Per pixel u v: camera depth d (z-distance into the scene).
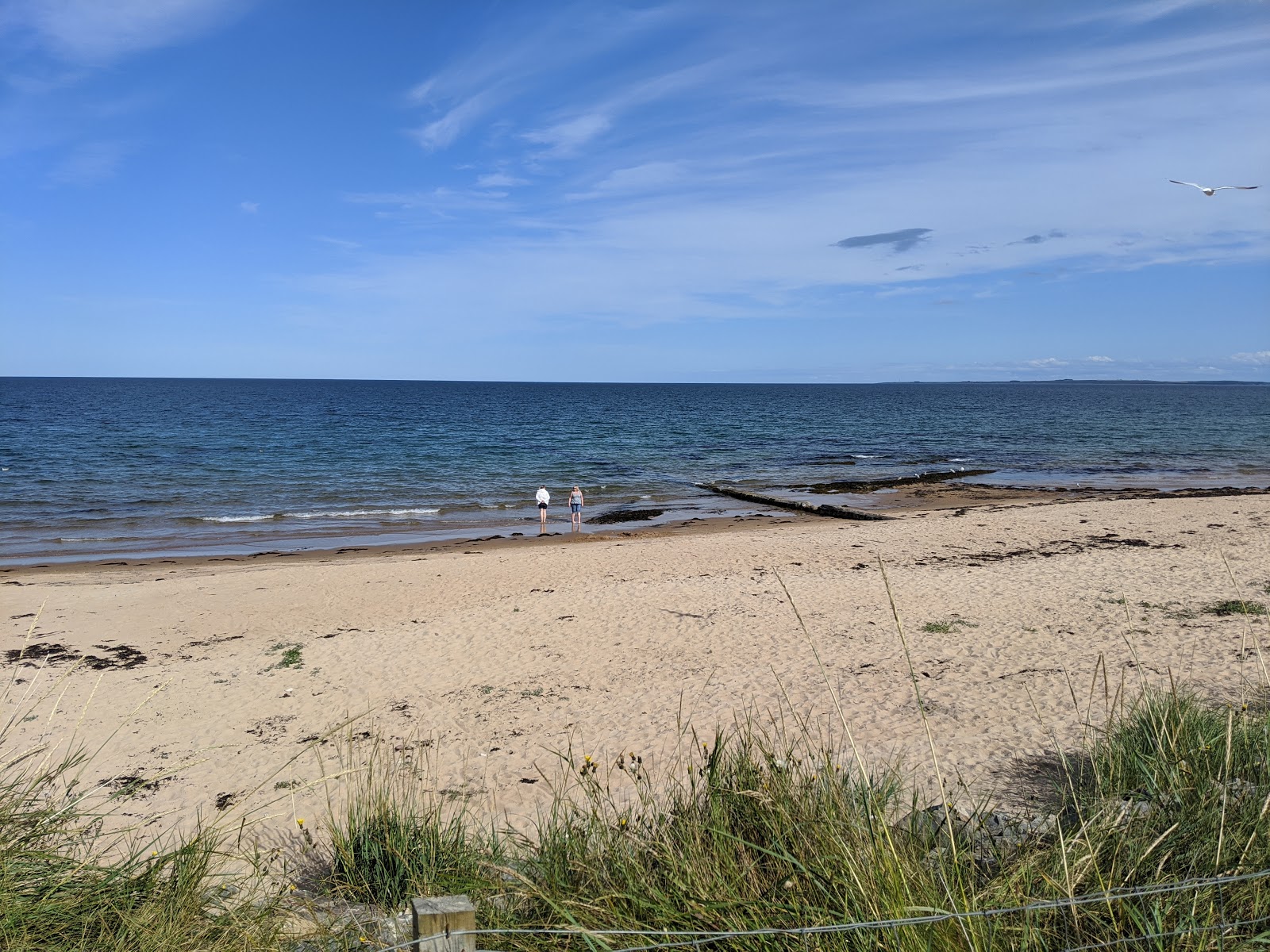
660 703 9.45
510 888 4.16
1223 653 9.88
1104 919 3.12
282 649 12.20
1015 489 32.62
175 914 3.69
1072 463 43.25
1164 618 11.79
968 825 4.28
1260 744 4.89
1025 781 6.36
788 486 34.28
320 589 16.11
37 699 10.09
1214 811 3.66
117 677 11.03
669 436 61.22
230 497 31.16
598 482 36.12
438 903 2.90
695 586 15.24
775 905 3.20
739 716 8.83
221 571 18.67
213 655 12.00
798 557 18.19
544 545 22.16
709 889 3.42
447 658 11.49
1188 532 19.75
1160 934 2.85
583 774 5.11
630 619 13.12
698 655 11.21
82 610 14.68
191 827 6.71
